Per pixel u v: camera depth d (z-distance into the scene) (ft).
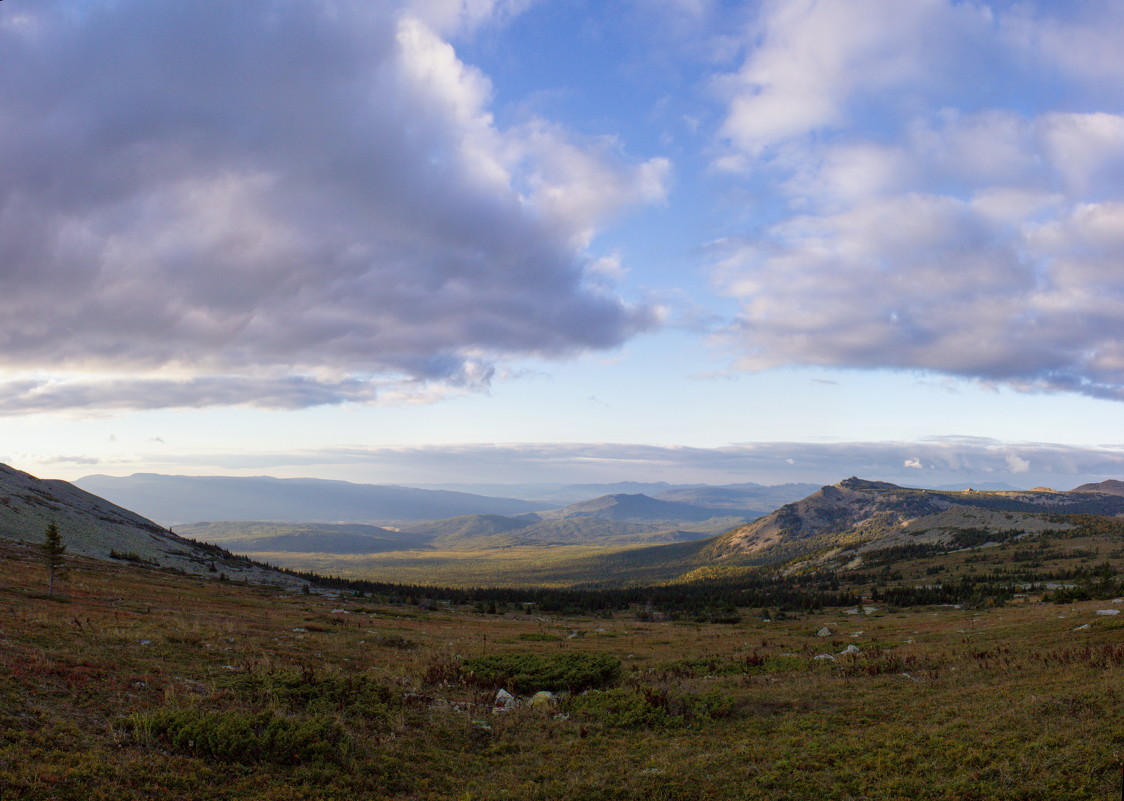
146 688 66.85
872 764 54.60
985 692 77.61
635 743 66.33
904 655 119.65
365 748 58.29
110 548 422.82
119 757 46.75
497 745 65.00
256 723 57.41
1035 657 98.37
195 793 44.01
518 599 581.12
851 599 538.88
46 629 88.43
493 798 50.75
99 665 72.18
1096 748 50.19
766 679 102.73
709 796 50.39
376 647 134.72
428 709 76.18
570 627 285.64
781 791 50.49
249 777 48.34
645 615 410.72
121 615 123.75
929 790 47.52
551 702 84.53
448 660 114.32
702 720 75.00
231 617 159.22
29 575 201.16
